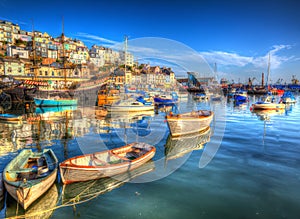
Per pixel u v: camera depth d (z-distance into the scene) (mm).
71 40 107438
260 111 34812
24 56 73062
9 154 12766
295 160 11703
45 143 14977
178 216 6961
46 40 87688
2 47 74250
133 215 7051
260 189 8547
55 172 8781
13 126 21094
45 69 59062
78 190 8594
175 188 8695
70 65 62844
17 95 41500
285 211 7152
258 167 10719
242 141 15562
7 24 87125
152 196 8125
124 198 8039
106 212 7219
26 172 8305
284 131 19125
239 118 26875
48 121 24188
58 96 42562
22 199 7070
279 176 9688
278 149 13680
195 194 8234
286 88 116875
